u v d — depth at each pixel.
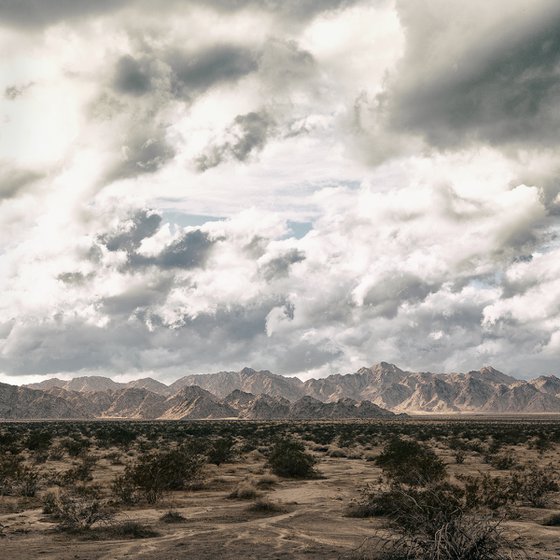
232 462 42.81
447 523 11.67
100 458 46.84
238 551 13.85
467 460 44.12
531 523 17.53
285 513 19.77
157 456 27.70
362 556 12.79
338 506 21.14
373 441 69.00
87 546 14.56
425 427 117.31
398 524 12.84
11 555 13.48
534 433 81.81
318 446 63.47
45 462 42.28
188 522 18.16
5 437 52.47
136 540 15.30
